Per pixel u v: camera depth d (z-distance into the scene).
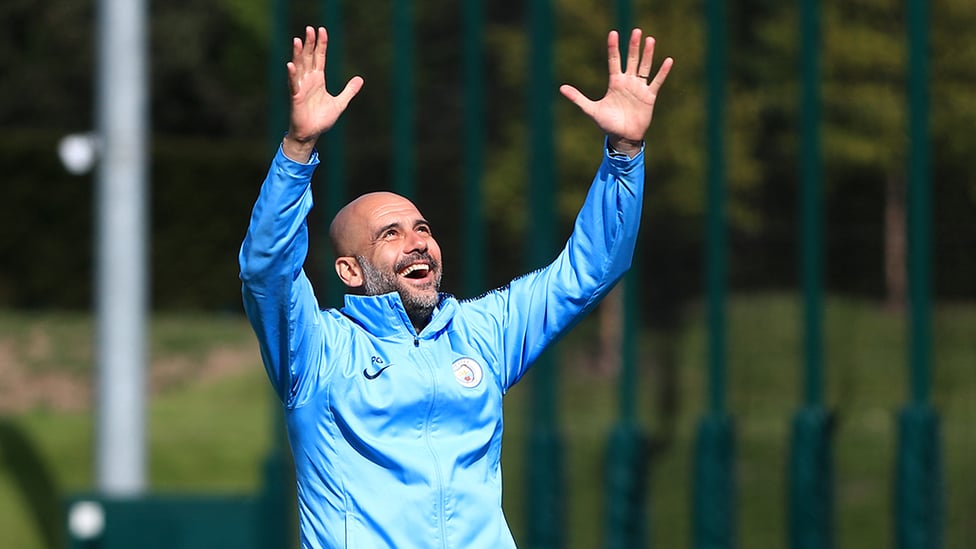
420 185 70.69
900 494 40.31
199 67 101.88
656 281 65.56
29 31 102.50
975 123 65.00
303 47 12.64
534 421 41.16
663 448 53.78
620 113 13.76
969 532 43.03
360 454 12.95
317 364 13.01
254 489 59.78
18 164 86.62
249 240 12.48
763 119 72.69
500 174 68.25
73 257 87.19
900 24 68.25
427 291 13.27
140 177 34.31
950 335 58.38
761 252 73.56
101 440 34.22
